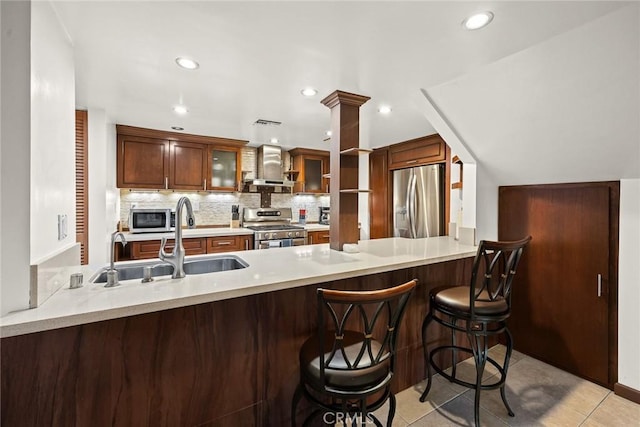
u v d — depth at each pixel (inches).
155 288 47.2
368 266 63.9
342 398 43.7
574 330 80.0
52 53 47.8
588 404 67.9
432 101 85.3
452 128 89.0
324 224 191.5
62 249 49.5
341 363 46.3
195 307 47.9
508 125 77.3
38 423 38.7
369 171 168.4
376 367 45.8
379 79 75.9
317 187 187.8
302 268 61.9
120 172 129.2
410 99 89.6
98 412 41.6
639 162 65.7
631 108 57.9
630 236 70.1
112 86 82.4
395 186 151.3
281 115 108.8
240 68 71.1
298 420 58.4
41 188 42.6
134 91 85.9
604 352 74.2
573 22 51.7
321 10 49.7
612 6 47.3
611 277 73.3
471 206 94.7
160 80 78.1
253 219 174.4
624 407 66.7
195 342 47.9
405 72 71.8
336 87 81.3
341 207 85.5
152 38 58.3
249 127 127.4
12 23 38.9
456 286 75.9
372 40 58.7
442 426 61.2
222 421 50.5
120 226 136.1
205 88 83.7
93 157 102.9
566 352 81.6
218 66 70.3
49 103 46.2
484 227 95.0
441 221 128.7
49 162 45.8
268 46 61.1
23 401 38.0
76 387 40.4
